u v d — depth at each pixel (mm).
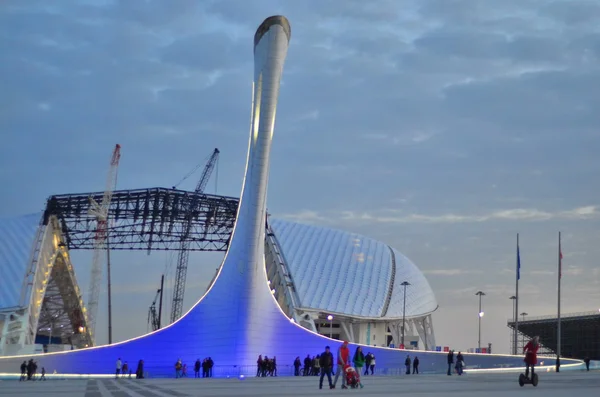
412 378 40969
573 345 131250
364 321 101688
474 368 74250
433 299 114125
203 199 103875
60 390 27859
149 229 104000
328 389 26234
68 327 137750
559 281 63062
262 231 49531
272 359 51625
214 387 29094
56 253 105062
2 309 89188
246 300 51562
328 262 105750
